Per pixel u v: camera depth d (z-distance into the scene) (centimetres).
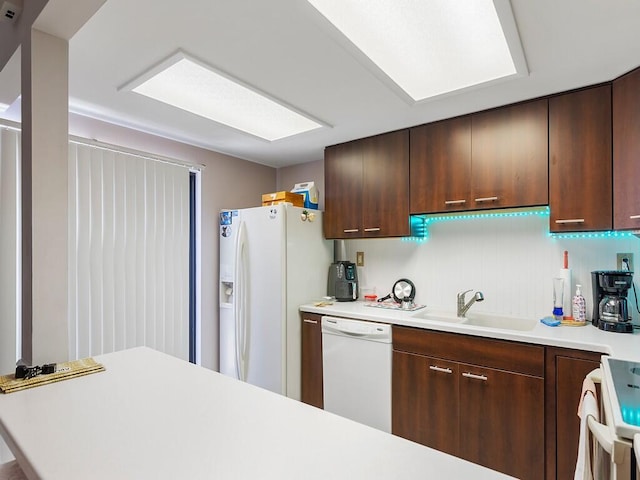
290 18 134
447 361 206
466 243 257
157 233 267
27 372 119
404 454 78
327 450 79
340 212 289
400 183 254
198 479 69
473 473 71
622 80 174
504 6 123
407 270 285
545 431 175
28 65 131
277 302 268
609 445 83
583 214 186
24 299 134
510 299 238
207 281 306
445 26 139
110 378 124
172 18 135
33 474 71
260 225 281
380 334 229
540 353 177
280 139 281
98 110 222
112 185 241
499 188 212
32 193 129
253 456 77
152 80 186
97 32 143
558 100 194
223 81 187
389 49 154
